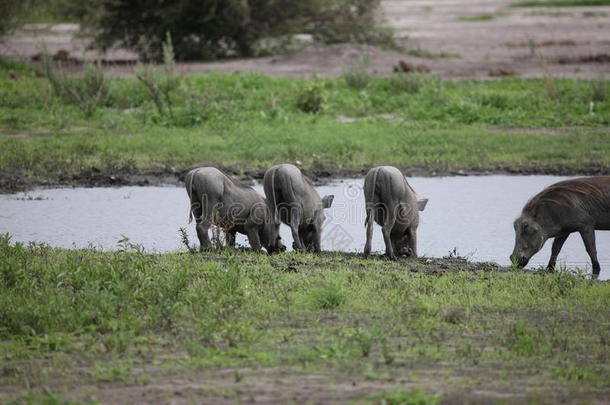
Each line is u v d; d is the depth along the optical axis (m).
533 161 72.75
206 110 90.69
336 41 137.12
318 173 68.31
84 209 56.03
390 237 44.19
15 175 66.00
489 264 42.50
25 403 21.17
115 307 30.03
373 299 32.88
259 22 131.62
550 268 43.25
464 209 56.78
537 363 25.41
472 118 91.62
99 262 37.69
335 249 47.22
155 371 24.31
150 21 126.88
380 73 118.44
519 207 57.34
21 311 28.86
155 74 97.69
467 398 21.98
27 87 102.75
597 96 97.62
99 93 95.00
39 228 50.47
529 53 138.50
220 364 24.80
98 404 20.81
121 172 68.19
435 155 74.62
